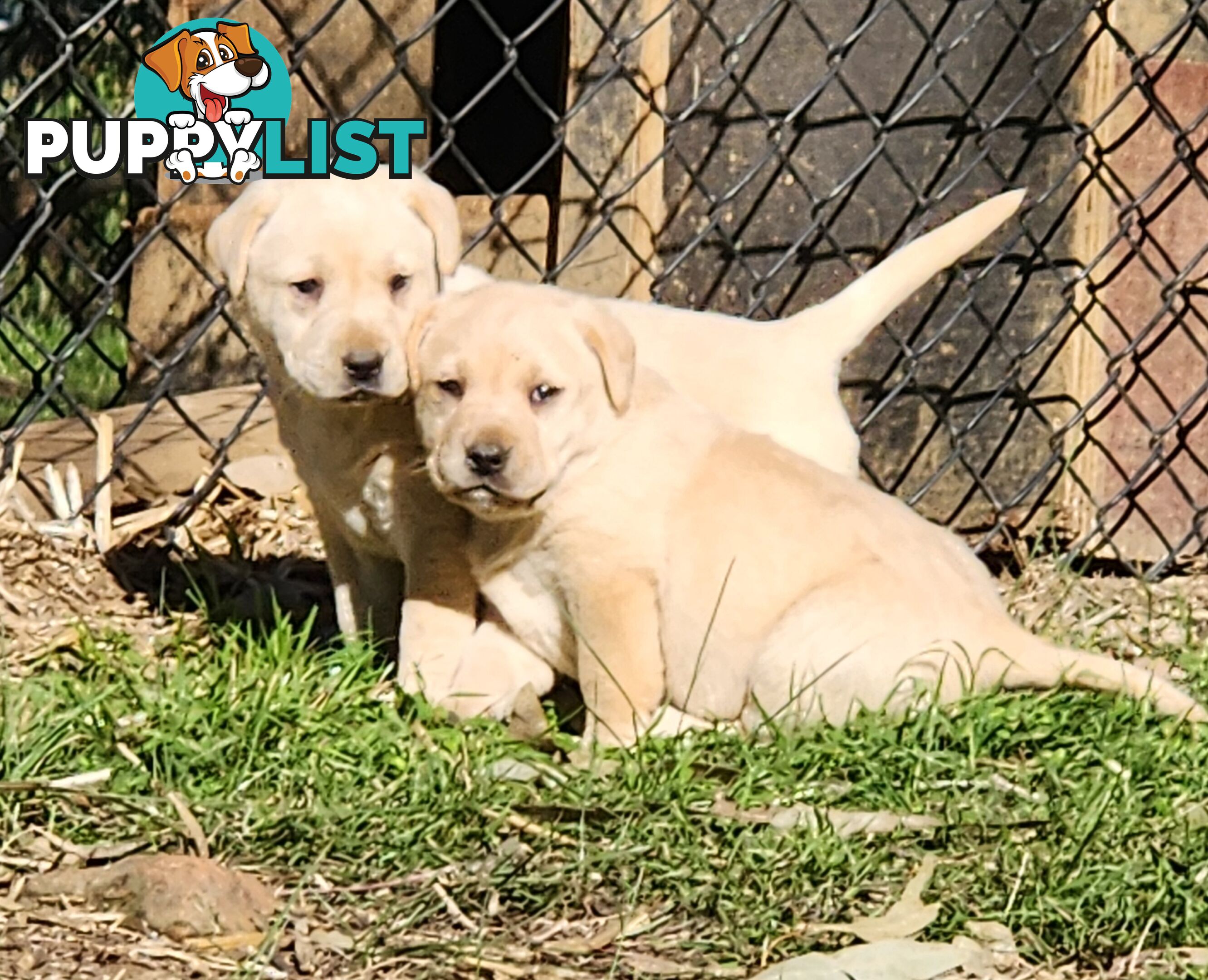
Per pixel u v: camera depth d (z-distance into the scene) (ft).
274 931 10.44
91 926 10.57
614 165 19.21
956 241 16.74
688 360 16.03
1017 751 13.57
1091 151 19.20
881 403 19.20
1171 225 19.62
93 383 24.93
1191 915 11.07
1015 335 19.38
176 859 10.89
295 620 17.16
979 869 11.59
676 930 11.00
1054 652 14.23
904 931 10.94
